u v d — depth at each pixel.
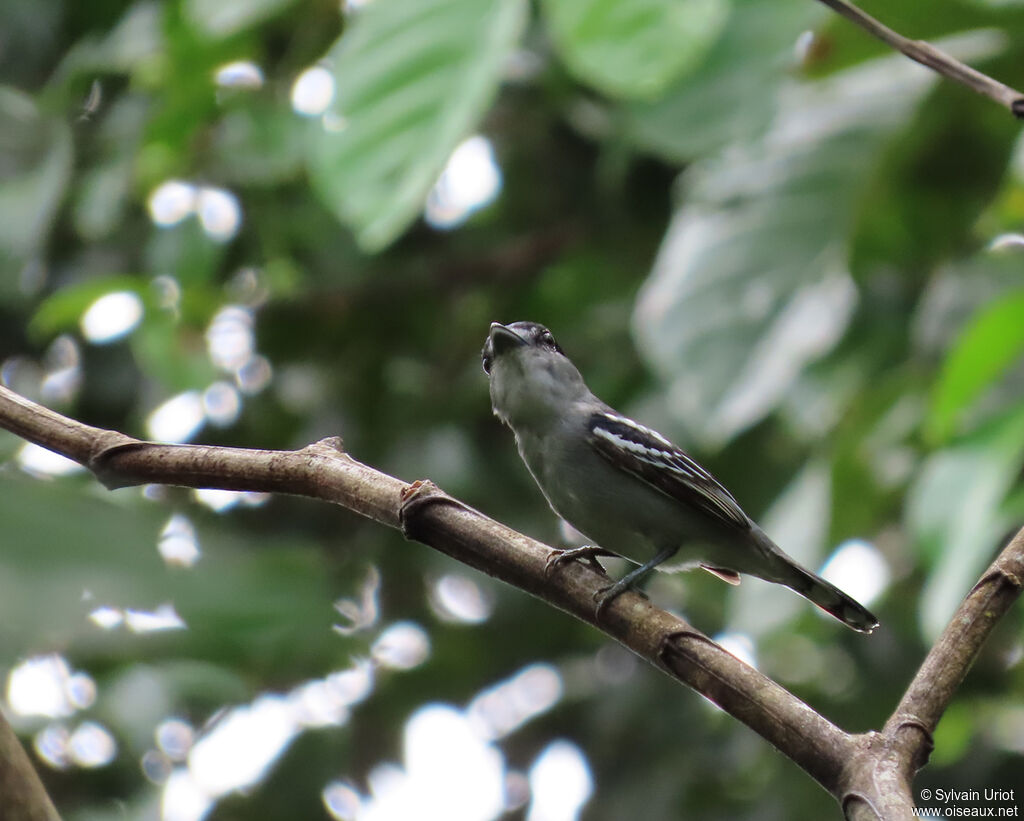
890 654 14.80
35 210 10.62
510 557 5.71
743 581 11.70
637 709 15.62
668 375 10.21
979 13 9.68
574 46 5.66
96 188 12.91
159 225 13.66
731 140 10.16
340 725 12.28
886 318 12.30
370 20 6.14
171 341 13.12
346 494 5.82
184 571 2.51
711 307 10.36
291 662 2.67
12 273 10.52
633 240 15.91
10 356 14.73
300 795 11.97
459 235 16.44
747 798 15.18
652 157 15.05
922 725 4.58
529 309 16.48
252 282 15.90
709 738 15.36
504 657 16.28
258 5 9.60
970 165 10.66
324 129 6.04
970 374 7.87
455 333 16.61
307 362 16.36
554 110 14.63
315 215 14.67
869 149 10.89
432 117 5.96
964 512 8.02
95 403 14.80
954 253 11.66
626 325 15.43
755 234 10.69
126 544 2.46
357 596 12.74
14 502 2.41
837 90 11.53
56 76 12.85
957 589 7.82
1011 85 10.38
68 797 9.80
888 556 13.94
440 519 5.76
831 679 15.52
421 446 15.62
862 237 11.02
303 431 16.09
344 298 16.05
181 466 5.89
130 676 6.14
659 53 5.60
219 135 13.33
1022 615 11.62
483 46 5.99
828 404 12.17
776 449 13.84
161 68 12.29
